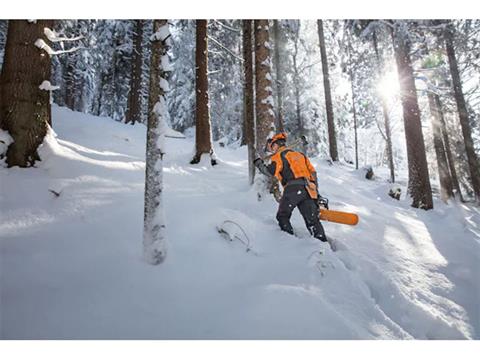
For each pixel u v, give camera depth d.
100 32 17.28
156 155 2.47
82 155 4.45
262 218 3.84
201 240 2.86
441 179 12.76
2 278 2.01
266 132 4.77
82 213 2.92
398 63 8.71
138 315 1.92
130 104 15.12
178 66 18.59
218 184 5.22
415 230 5.37
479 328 2.52
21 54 3.54
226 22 12.76
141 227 2.90
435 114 13.05
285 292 2.14
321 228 3.30
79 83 20.16
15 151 3.38
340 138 20.31
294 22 13.61
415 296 2.83
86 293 2.03
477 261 4.17
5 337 1.65
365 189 10.57
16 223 2.55
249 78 5.68
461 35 11.95
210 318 1.93
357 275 2.91
